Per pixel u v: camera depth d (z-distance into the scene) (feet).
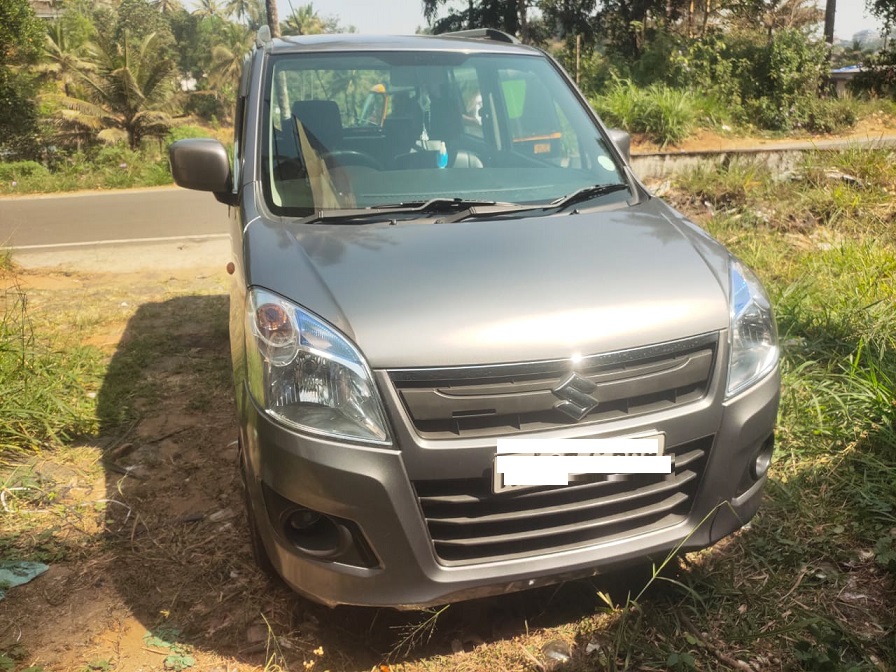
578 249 8.64
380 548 7.23
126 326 19.88
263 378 7.64
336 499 7.17
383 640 8.46
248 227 9.41
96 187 58.34
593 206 10.11
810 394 12.71
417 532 7.22
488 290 7.72
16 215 42.98
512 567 7.46
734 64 63.98
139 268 27.12
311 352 7.41
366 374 7.18
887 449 11.25
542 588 9.21
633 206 10.22
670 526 8.00
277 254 8.57
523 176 10.67
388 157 10.61
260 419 7.58
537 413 7.32
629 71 64.13
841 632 7.99
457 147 10.93
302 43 12.16
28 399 13.75
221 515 10.98
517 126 11.61
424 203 9.84
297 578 7.68
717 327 7.93
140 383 15.78
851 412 12.14
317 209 9.69
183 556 10.03
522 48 12.80
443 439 7.19
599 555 7.67
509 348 7.23
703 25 79.51
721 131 57.21
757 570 9.30
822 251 20.74
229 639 8.49
